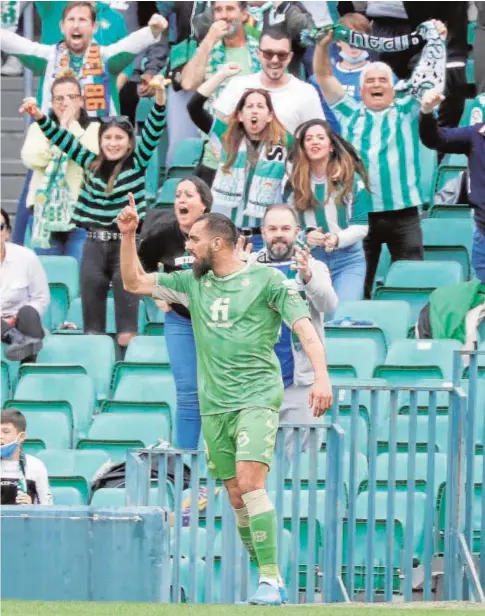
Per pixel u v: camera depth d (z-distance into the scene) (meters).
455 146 41.97
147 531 24.28
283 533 28.86
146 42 47.12
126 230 26.44
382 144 44.81
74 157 42.34
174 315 33.59
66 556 24.30
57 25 49.69
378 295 43.88
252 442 25.33
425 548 29.00
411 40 44.62
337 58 46.91
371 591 28.66
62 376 40.78
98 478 35.50
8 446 31.83
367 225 42.03
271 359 25.86
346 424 35.75
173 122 50.53
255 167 41.72
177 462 27.97
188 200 34.19
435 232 46.59
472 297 41.28
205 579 28.00
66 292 45.59
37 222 46.50
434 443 28.95
